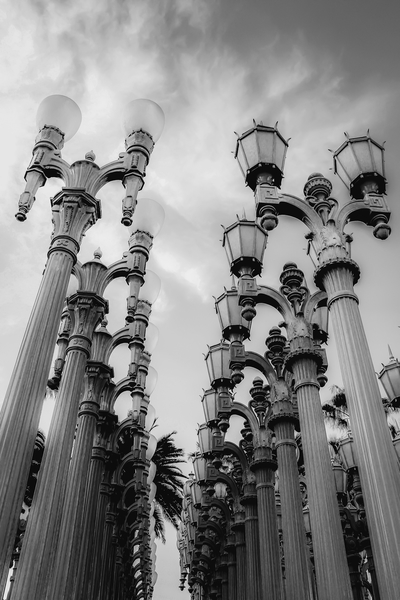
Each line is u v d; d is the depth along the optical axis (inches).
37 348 237.5
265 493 418.9
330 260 251.9
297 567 306.0
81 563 390.3
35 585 238.1
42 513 259.6
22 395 222.4
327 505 256.8
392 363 409.1
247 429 468.1
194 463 601.9
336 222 264.4
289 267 344.2
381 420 208.7
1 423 215.2
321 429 284.2
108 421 449.4
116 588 700.7
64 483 277.1
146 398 518.6
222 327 378.3
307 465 274.5
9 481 202.7
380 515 188.1
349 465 469.1
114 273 370.9
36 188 290.2
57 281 264.2
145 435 542.3
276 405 369.7
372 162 278.4
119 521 625.6
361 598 461.1
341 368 229.0
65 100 309.3
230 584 609.9
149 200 394.0
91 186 299.3
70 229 283.3
